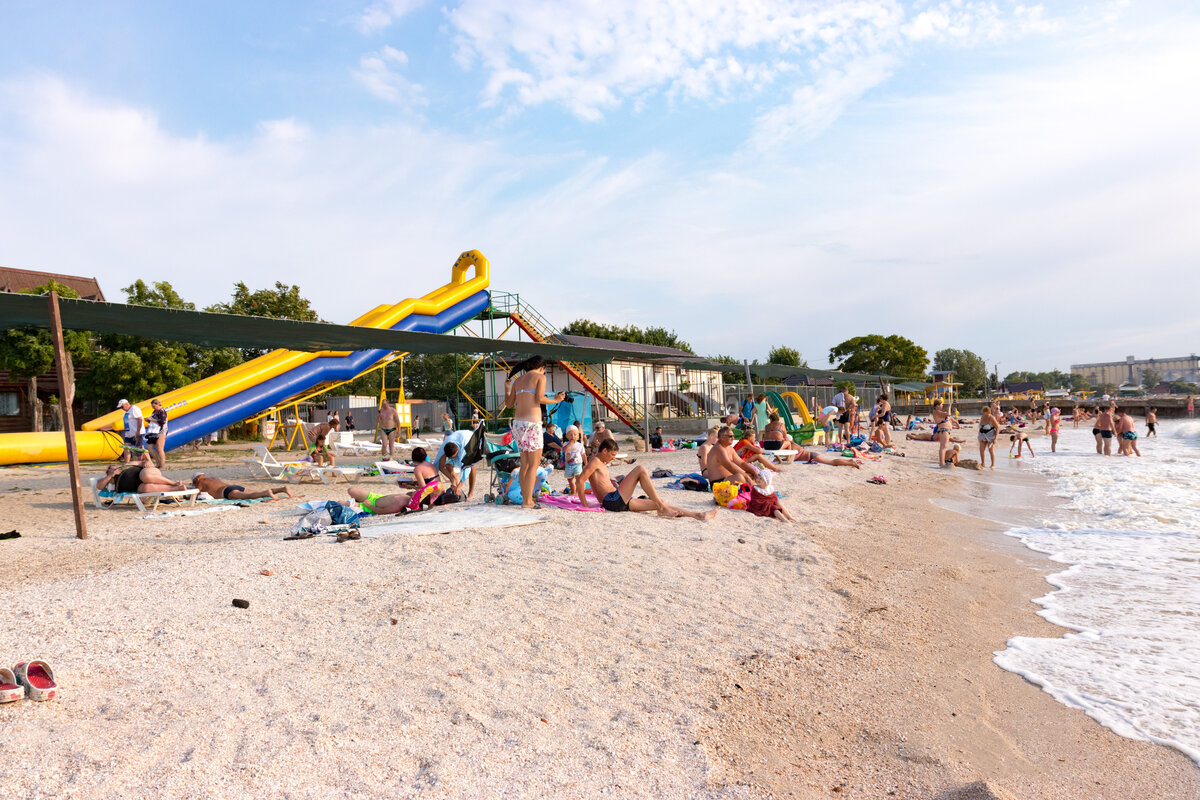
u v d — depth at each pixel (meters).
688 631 4.43
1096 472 16.55
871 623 4.96
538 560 5.69
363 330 12.23
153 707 3.01
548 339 26.44
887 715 3.50
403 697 3.24
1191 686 3.92
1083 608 5.54
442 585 4.88
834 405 22.86
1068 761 3.08
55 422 26.06
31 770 2.46
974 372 111.88
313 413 39.81
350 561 5.48
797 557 6.62
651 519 7.82
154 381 26.62
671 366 35.44
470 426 29.72
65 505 10.25
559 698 3.38
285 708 3.06
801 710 3.50
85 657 3.49
